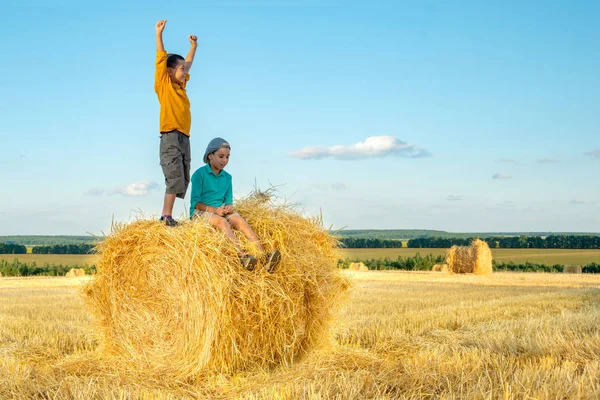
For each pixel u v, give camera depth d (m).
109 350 7.23
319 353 7.06
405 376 5.95
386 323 10.62
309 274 6.91
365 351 7.50
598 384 5.38
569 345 7.37
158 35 7.32
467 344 8.23
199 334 6.39
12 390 5.64
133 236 6.93
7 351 7.97
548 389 5.21
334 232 7.54
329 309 7.36
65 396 5.43
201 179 7.27
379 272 38.22
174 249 6.58
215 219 6.62
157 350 6.73
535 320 10.22
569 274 35.56
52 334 9.45
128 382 6.25
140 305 6.89
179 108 7.32
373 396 5.29
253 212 6.95
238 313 6.41
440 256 49.50
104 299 7.26
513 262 52.09
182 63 7.45
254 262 6.41
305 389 5.41
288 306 6.71
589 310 12.52
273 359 6.84
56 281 32.44
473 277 31.20
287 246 6.86
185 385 6.25
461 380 5.58
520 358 7.03
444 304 14.56
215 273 6.33
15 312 13.20
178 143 7.31
